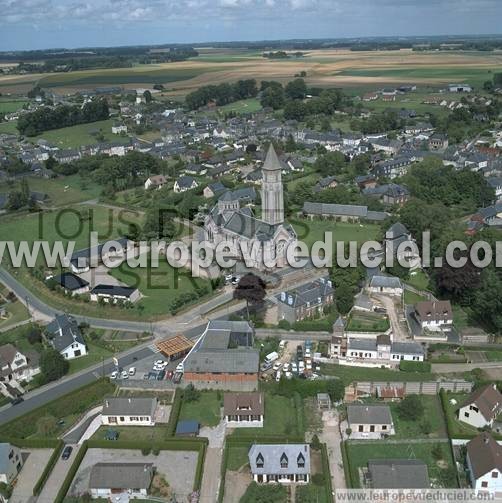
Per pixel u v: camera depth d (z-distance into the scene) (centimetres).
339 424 15400
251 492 13062
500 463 12650
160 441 14712
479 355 18475
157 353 18875
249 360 17012
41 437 15212
